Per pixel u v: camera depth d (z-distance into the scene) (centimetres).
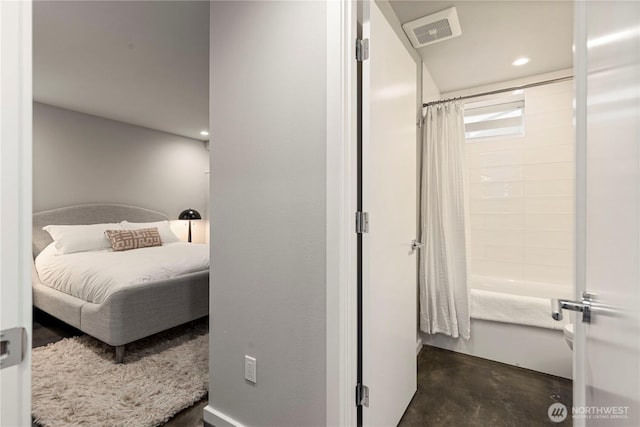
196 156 549
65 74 286
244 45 146
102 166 416
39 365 222
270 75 138
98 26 212
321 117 124
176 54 251
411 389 182
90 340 265
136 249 361
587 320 71
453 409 175
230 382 153
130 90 324
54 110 371
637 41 43
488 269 320
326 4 122
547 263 293
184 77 293
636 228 43
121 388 192
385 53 146
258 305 143
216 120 158
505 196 312
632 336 44
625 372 47
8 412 46
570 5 189
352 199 123
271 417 139
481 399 184
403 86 172
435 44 234
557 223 289
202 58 257
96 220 399
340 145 118
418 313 254
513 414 170
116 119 425
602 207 61
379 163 138
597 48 65
